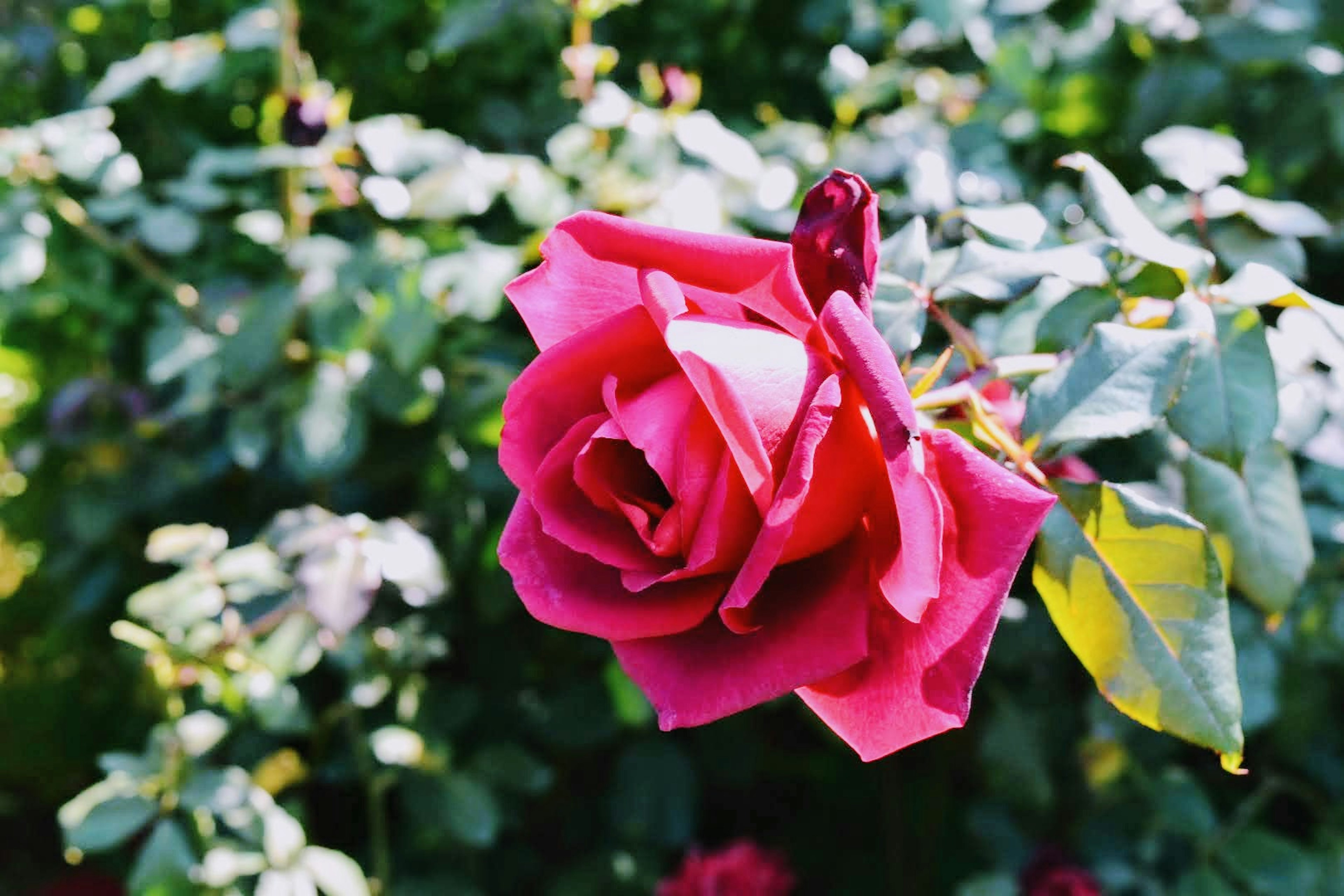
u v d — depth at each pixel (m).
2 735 1.18
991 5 0.79
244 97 1.00
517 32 0.87
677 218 0.63
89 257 0.87
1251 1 0.66
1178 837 0.70
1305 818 0.74
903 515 0.34
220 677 0.63
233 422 0.69
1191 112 0.64
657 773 0.76
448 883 0.73
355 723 0.70
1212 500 0.45
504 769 0.72
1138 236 0.42
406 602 0.69
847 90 0.79
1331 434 0.54
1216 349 0.42
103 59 0.98
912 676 0.35
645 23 0.92
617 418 0.35
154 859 0.59
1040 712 0.70
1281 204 0.51
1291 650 0.60
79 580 0.90
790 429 0.35
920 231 0.45
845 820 0.96
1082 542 0.39
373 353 0.68
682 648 0.36
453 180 0.66
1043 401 0.40
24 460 0.91
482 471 0.72
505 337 0.76
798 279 0.38
